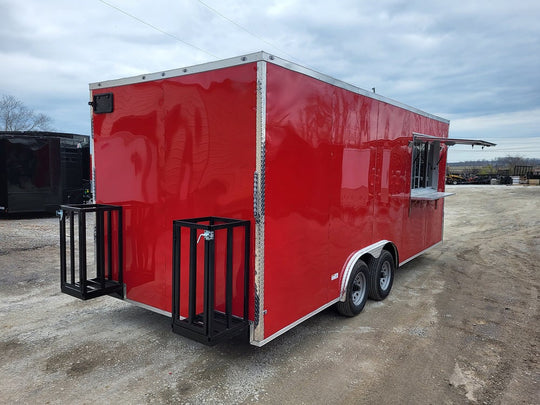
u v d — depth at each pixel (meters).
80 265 3.88
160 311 3.96
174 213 3.71
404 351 3.94
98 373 3.38
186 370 3.45
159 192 3.81
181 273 3.75
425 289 6.13
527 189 31.30
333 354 3.82
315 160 3.69
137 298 4.15
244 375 3.39
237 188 3.22
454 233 12.03
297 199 3.48
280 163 3.24
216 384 3.24
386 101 5.12
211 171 3.38
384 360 3.74
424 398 3.13
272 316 3.31
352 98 4.27
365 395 3.14
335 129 3.98
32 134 12.91
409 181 6.12
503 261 8.21
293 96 3.32
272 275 3.27
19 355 3.69
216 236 3.38
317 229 3.82
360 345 4.04
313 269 3.82
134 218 4.06
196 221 3.41
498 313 5.10
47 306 4.99
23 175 12.31
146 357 3.67
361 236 4.73
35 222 11.91
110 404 2.94
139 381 3.26
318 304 3.96
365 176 4.70
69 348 3.84
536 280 6.75
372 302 5.44
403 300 5.55
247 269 3.19
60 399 2.99
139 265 4.09
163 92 3.67
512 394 3.22
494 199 23.05
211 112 3.32
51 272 6.52
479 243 10.30
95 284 4.13
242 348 3.90
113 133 4.15
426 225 7.14
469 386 3.33
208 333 3.02
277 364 3.59
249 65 3.04
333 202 4.05
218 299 3.45
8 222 11.88
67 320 4.55
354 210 4.50
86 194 14.02
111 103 4.10
